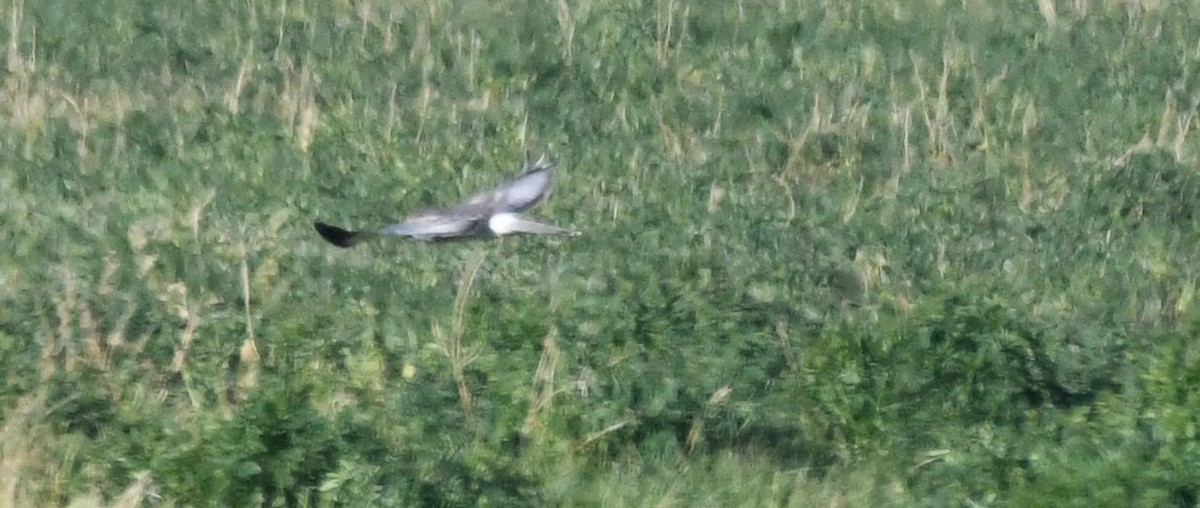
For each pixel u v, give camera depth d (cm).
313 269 1553
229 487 1140
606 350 1370
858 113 2162
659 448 1249
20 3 2431
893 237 1719
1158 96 2277
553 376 1301
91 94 2150
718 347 1385
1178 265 1677
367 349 1369
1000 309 1403
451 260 1614
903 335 1355
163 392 1314
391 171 1920
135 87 2188
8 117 2047
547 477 1200
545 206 1777
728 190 1898
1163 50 2483
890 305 1470
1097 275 1630
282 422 1173
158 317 1408
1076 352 1385
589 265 1593
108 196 1800
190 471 1145
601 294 1509
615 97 2245
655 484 1201
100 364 1342
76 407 1258
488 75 2311
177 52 2342
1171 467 1199
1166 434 1234
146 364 1348
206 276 1508
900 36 2509
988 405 1301
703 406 1291
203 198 1786
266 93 2175
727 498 1196
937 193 1889
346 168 1928
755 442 1277
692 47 2452
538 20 2497
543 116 2156
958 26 2570
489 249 1633
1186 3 2731
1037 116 2183
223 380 1316
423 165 1955
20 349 1339
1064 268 1653
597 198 1838
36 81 2167
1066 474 1188
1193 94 2273
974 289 1491
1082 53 2453
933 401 1304
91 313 1404
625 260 1614
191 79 2245
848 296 1553
